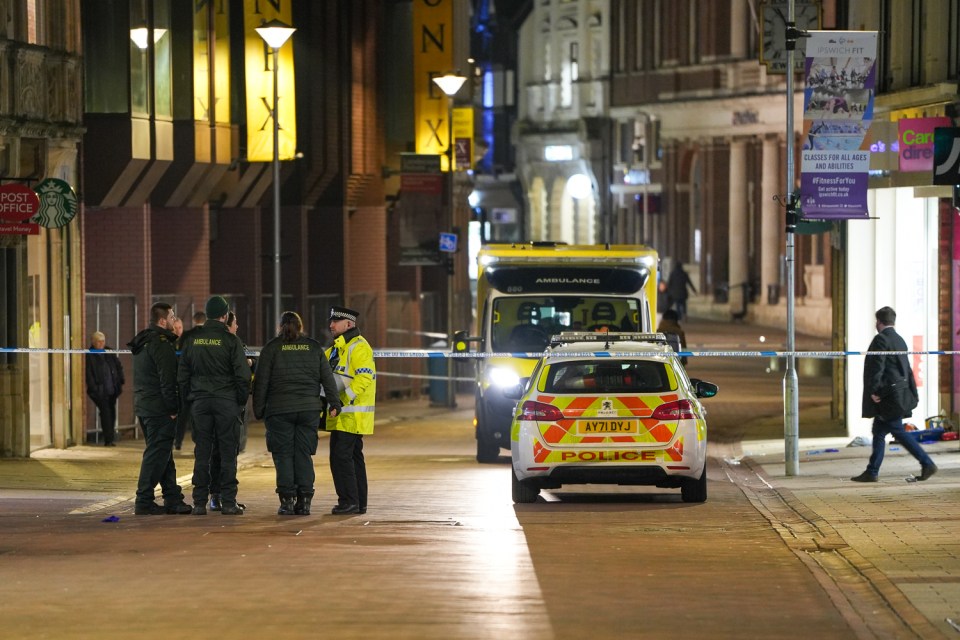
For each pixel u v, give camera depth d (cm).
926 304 7762
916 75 7856
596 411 5372
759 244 19575
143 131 8906
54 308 7894
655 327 7469
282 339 5072
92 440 8612
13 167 7219
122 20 8725
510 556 4078
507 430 7256
